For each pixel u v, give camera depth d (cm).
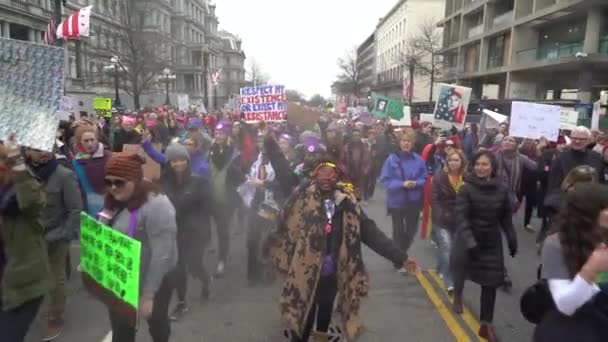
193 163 589
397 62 7519
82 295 536
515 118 929
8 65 269
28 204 286
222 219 598
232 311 496
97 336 439
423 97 6384
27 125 272
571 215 231
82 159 494
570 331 227
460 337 444
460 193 442
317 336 361
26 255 297
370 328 462
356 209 349
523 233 861
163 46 5475
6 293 290
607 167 650
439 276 614
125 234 307
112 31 4753
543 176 814
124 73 3559
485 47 4044
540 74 3484
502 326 470
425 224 762
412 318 486
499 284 430
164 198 320
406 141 618
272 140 565
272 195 599
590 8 2686
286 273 359
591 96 2842
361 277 348
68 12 4234
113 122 1307
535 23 3256
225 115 1856
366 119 2044
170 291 342
